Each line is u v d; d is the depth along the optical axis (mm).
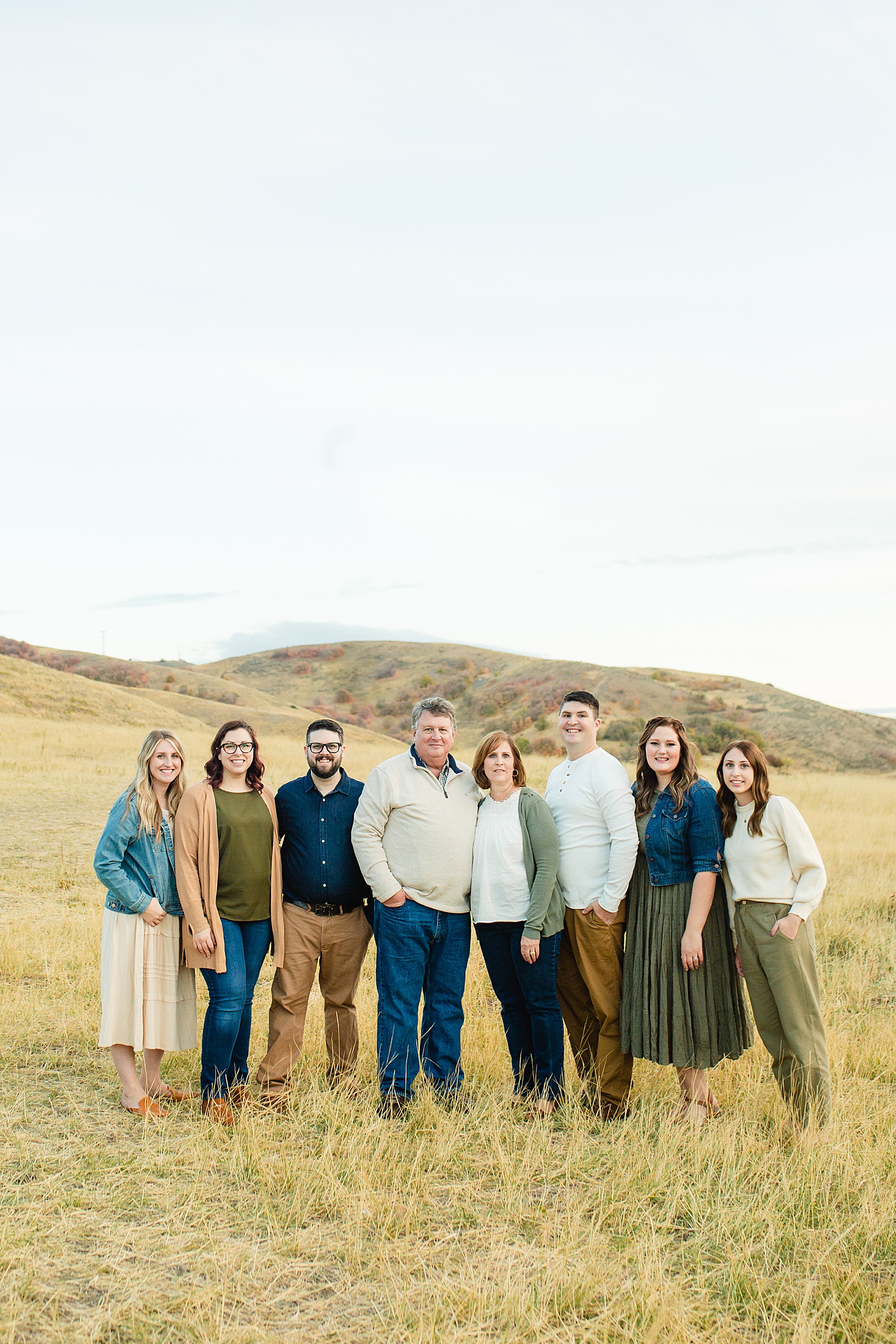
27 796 16703
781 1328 2967
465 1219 3572
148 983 4504
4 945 7121
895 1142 4242
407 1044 4602
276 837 4766
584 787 4773
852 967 7574
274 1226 3441
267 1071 4711
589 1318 2990
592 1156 4078
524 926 4684
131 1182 3742
